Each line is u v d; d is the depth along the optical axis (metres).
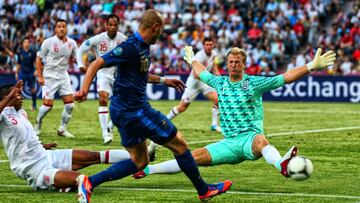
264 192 20.38
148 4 70.12
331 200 19.25
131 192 20.20
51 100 33.25
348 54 63.78
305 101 58.97
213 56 35.41
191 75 35.19
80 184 17.58
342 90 58.53
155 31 17.45
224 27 66.38
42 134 34.53
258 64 63.53
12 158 19.39
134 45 17.33
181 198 19.39
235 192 20.33
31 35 59.12
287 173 18.67
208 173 23.69
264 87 20.09
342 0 72.00
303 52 66.38
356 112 48.47
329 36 66.31
